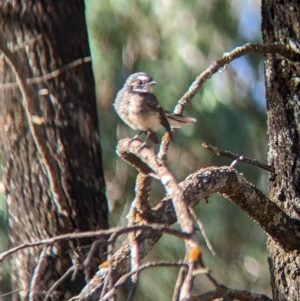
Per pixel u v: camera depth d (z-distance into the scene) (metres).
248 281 19.84
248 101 19.48
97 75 18.72
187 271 5.16
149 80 10.02
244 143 18.56
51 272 9.87
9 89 10.43
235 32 19.20
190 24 18.89
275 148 8.76
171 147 18.94
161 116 9.63
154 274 18.75
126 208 18.88
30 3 10.69
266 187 19.23
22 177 10.34
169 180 6.17
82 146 10.62
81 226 10.27
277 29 9.09
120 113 10.20
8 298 11.46
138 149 7.07
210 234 18.89
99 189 10.69
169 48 18.72
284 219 8.12
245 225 19.48
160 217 7.30
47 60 10.63
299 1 8.98
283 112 8.75
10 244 10.43
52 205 10.23
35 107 9.95
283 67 8.87
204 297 6.96
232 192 7.84
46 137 10.41
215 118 18.44
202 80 8.78
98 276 6.77
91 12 18.47
